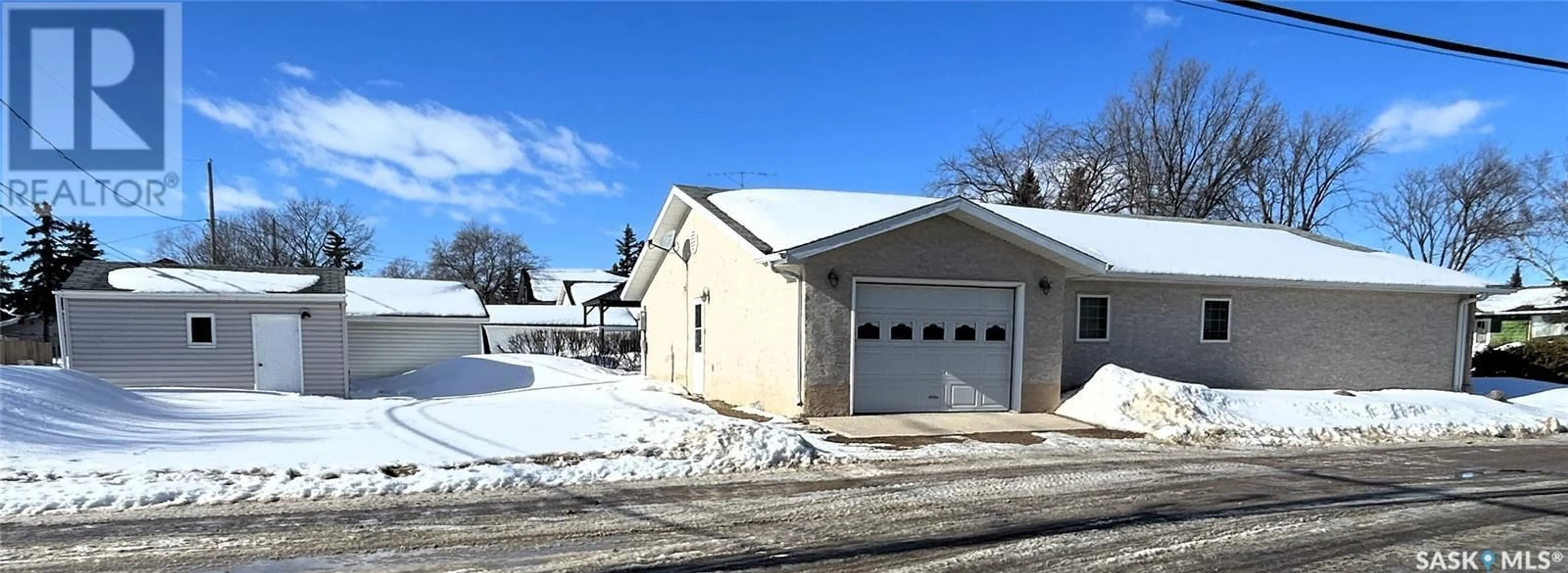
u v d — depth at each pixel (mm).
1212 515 5797
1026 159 37500
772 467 7504
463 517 5430
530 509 5707
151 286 16453
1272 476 7434
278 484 6059
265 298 16969
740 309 12992
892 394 11438
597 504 5871
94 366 15672
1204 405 11203
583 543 4867
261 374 16984
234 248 51656
